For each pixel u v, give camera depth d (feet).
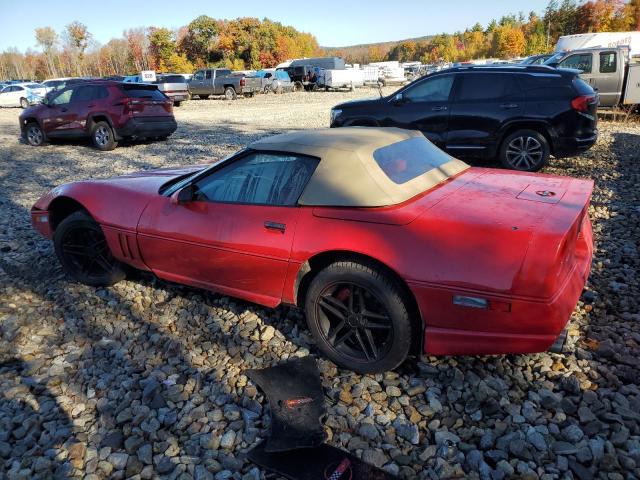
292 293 10.61
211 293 13.73
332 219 9.82
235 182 11.41
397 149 11.30
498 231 8.68
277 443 8.27
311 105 77.36
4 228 20.49
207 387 9.92
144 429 8.89
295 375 10.04
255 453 8.16
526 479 7.38
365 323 9.75
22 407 9.65
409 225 9.16
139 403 9.54
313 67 126.00
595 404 8.69
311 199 10.14
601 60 44.29
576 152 25.29
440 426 8.59
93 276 14.44
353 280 9.50
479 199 10.05
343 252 9.68
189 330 12.03
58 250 14.37
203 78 103.04
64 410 9.51
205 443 8.49
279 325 11.98
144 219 12.50
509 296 8.26
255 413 9.07
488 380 9.55
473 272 8.46
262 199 10.90
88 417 9.31
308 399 9.31
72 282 14.94
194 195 11.87
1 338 12.10
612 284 13.02
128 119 40.04
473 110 26.17
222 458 8.16
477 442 8.18
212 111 74.79
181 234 11.79
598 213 19.44
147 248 12.59
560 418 8.48
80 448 8.50
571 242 8.72
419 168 11.16
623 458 7.57
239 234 10.90
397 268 8.95
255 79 104.68
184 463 8.13
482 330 8.71
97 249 14.03
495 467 7.74
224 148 38.78
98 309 13.25
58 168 33.76
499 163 29.68
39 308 13.50
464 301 8.58
